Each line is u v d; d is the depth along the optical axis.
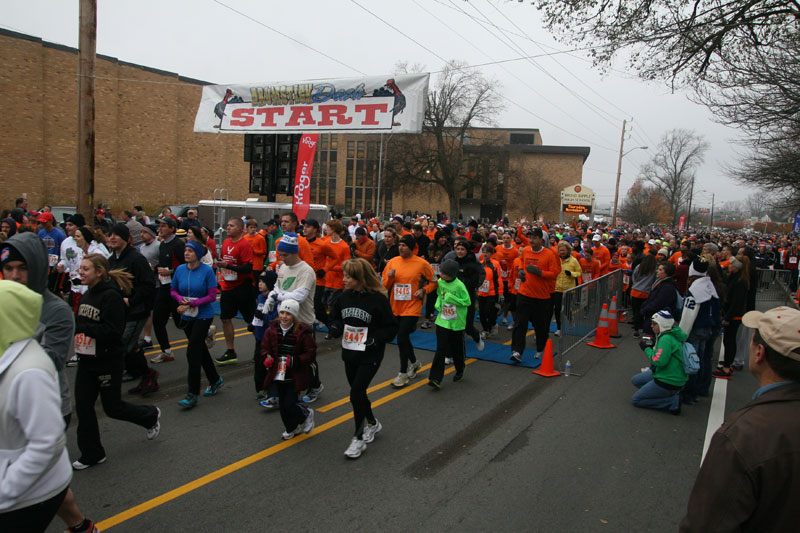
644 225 79.12
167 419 5.34
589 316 9.82
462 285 6.69
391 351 8.62
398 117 10.37
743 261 7.71
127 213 9.05
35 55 25.08
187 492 3.91
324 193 64.31
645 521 3.72
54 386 2.17
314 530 3.46
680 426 5.67
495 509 3.80
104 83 27.84
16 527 2.14
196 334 5.61
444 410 5.93
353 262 4.70
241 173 35.59
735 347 7.82
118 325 4.12
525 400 6.37
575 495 4.06
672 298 6.85
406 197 61.84
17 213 10.38
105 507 3.66
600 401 6.42
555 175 65.06
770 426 1.64
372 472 4.34
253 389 6.36
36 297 2.19
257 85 11.82
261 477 4.19
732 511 1.62
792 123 11.99
